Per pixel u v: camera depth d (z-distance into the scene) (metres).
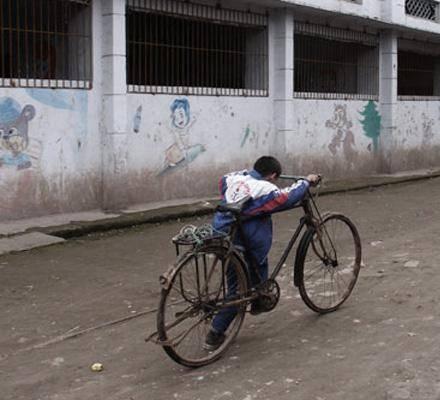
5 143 8.64
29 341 4.89
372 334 4.82
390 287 6.09
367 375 4.06
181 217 9.99
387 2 15.45
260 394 3.86
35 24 9.00
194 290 4.29
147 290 6.17
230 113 12.10
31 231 8.34
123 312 5.54
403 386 3.87
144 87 10.40
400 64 18.28
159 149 10.74
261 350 4.58
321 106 14.45
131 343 4.82
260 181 4.58
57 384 4.11
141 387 4.03
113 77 9.65
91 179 9.77
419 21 16.83
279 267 4.87
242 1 11.87
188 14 10.92
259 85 12.84
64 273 6.78
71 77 9.48
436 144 19.06
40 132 9.04
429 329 4.88
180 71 11.20
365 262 7.14
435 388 3.83
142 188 10.52
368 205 11.73
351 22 15.02
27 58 8.88
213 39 11.84
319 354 4.46
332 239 5.43
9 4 8.59
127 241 8.38
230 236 4.45
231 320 4.48
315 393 3.84
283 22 12.88
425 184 15.40
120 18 9.66
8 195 8.74
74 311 5.57
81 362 4.47
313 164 14.29
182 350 4.30
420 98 18.12
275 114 13.17
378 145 16.70
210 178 11.76
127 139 10.19
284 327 5.07
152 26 10.62
